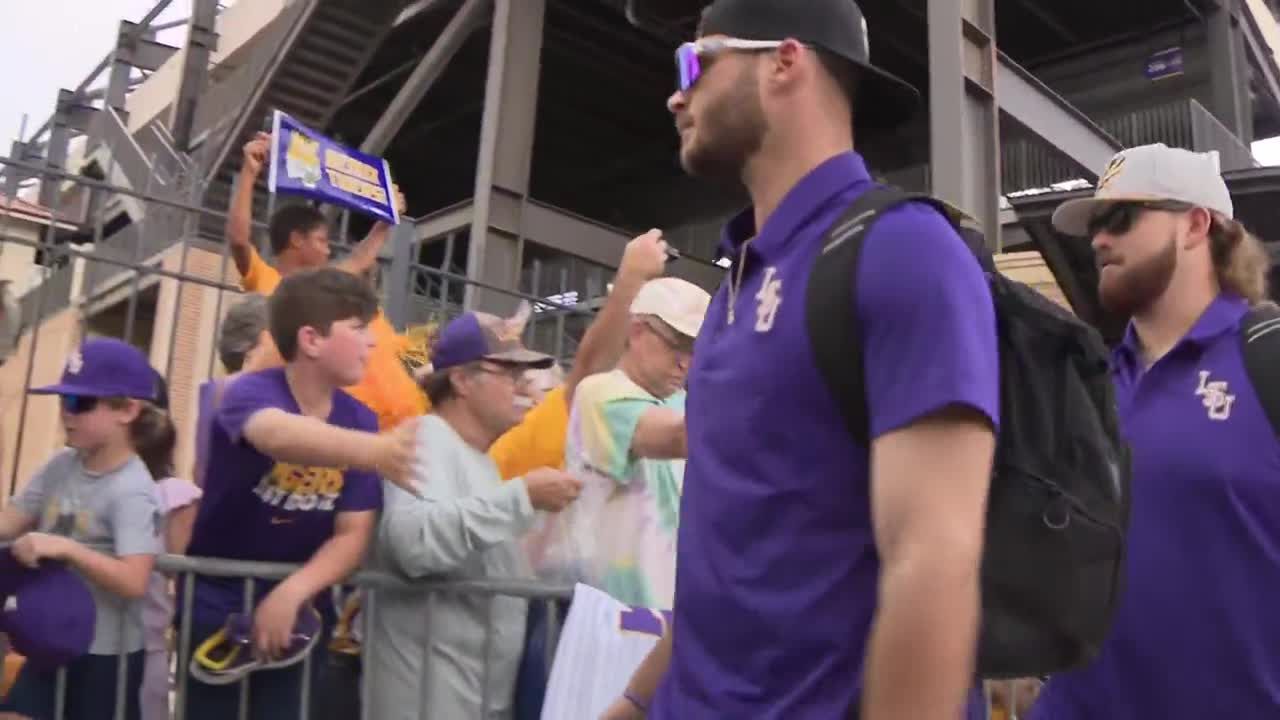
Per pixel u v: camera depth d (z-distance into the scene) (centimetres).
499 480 304
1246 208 953
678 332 316
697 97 156
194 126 1667
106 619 263
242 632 260
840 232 131
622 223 2258
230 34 1864
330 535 276
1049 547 123
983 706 136
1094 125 1184
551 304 662
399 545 274
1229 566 218
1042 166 1192
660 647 182
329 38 1247
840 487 127
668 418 299
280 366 284
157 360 861
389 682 282
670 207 2119
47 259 519
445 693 281
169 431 304
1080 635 122
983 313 121
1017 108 1058
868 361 122
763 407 133
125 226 1029
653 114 1903
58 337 762
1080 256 737
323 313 268
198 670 258
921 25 1518
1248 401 222
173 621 273
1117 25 1659
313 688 281
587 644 283
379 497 283
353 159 492
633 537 307
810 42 149
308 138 470
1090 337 135
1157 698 223
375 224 499
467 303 779
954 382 114
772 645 130
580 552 309
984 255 136
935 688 106
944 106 891
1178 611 221
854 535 126
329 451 250
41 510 280
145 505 264
